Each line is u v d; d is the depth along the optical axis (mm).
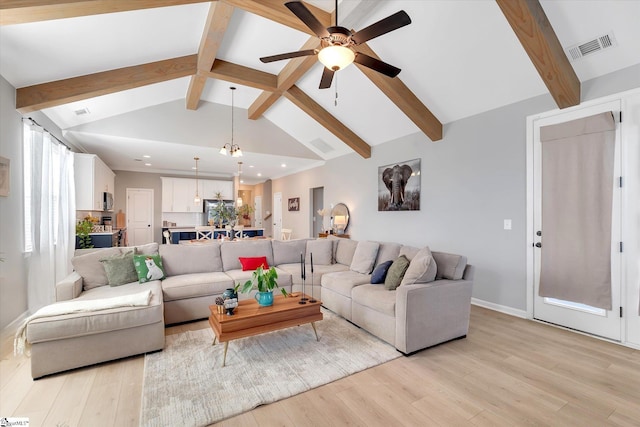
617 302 2756
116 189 8312
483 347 2689
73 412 1786
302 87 5102
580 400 1925
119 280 3211
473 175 4023
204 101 5816
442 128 4461
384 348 2658
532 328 3137
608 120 2766
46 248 3654
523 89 3367
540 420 1741
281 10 2873
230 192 9492
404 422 1726
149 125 5320
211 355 2512
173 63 3980
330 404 1887
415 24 3201
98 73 3598
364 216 6098
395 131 5164
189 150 6090
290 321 2637
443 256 3051
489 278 3822
